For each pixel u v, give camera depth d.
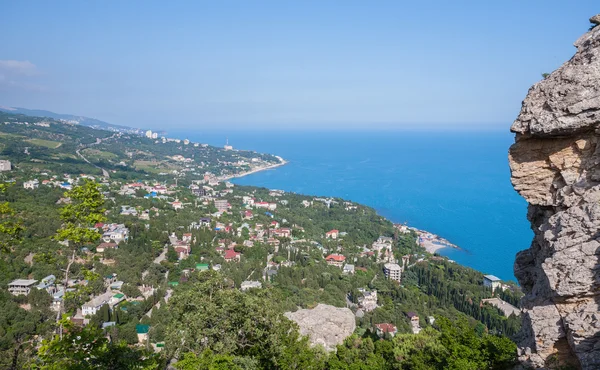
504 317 76.69
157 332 60.56
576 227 19.38
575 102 20.03
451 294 92.12
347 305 85.25
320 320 42.25
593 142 20.50
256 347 28.52
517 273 25.70
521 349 21.41
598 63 20.06
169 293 79.56
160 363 25.05
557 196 21.58
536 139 22.17
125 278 83.06
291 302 73.50
